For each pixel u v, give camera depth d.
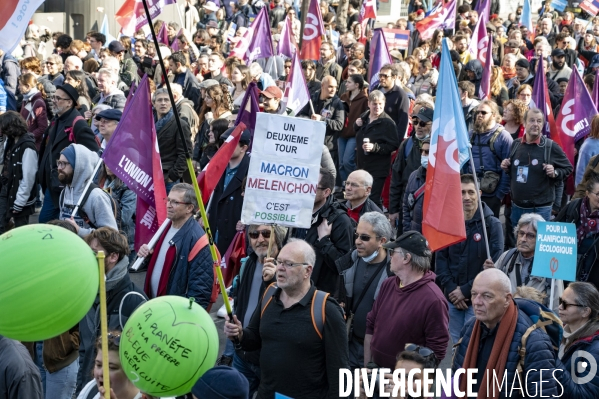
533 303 5.28
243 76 13.09
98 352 4.45
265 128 6.32
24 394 4.62
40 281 3.37
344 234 6.86
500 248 7.39
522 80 14.67
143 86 7.84
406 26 22.50
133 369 3.67
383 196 11.89
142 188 7.89
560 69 15.11
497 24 21.44
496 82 14.28
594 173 8.34
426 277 5.89
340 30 23.97
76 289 3.46
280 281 5.36
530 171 9.77
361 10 22.27
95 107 11.51
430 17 20.27
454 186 6.98
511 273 6.80
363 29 21.75
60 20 24.28
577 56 17.67
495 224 7.43
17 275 3.36
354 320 6.41
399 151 10.48
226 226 8.59
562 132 11.65
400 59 16.92
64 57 17.06
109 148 7.81
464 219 7.23
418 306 5.79
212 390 3.79
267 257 6.38
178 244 6.81
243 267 6.80
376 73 15.06
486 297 5.05
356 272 6.46
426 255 5.88
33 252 3.40
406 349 4.95
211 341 3.71
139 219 7.96
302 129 6.38
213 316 9.03
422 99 10.28
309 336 5.30
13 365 4.62
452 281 7.45
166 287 6.84
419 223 8.81
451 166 7.00
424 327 5.78
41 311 3.39
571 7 27.98
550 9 26.83
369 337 6.09
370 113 11.83
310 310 5.34
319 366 5.36
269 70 17.17
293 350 5.33
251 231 6.67
